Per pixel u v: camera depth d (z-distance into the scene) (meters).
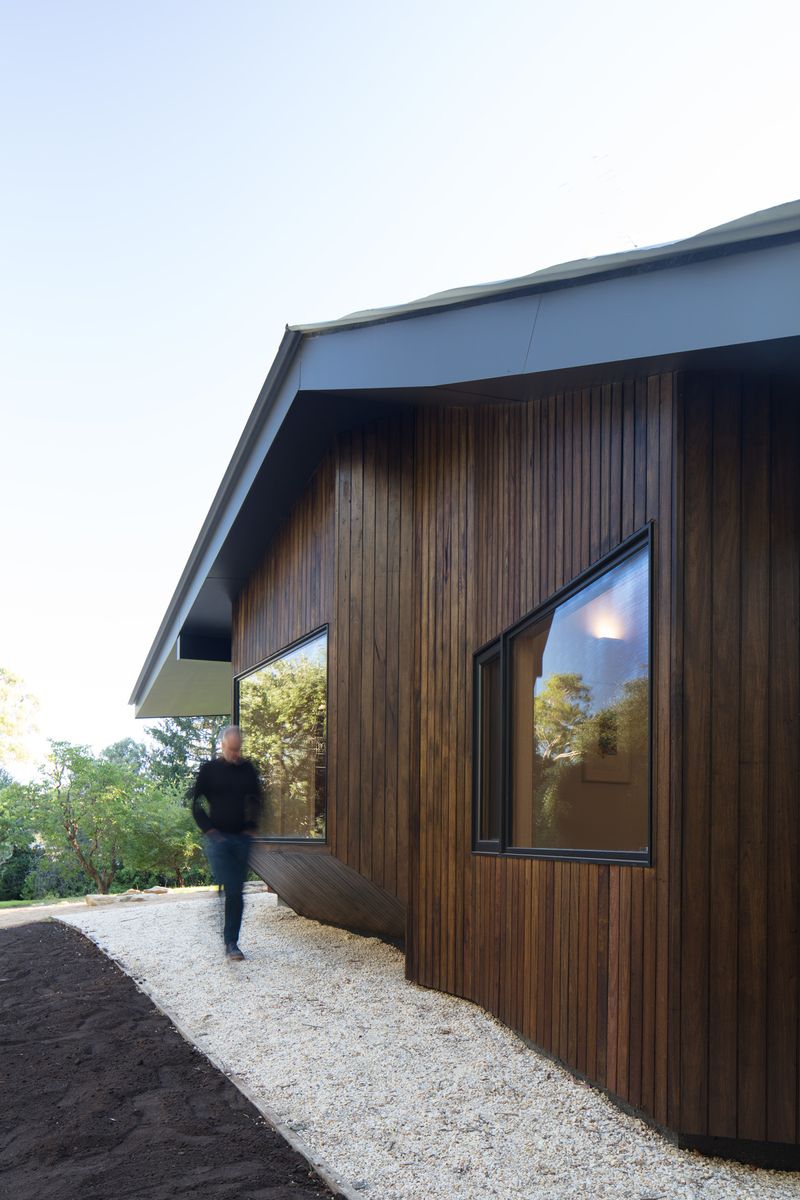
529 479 5.54
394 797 6.94
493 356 4.77
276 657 9.23
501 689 5.75
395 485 7.22
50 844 19.97
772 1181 3.55
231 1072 4.75
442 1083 4.53
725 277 3.68
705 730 3.91
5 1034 5.66
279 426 7.47
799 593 3.97
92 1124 4.13
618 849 4.38
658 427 4.19
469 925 6.05
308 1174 3.58
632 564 4.38
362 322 5.77
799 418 4.05
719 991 3.79
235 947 7.36
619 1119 4.06
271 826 8.97
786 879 3.84
